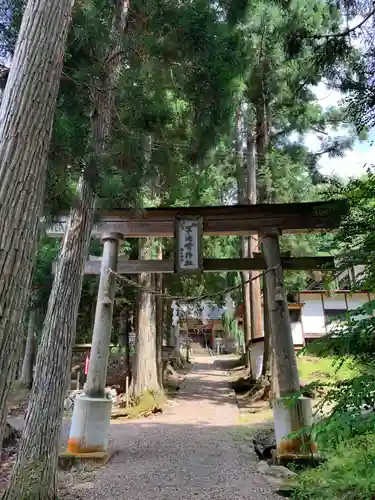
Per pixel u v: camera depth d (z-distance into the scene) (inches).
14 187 87.7
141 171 188.7
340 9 175.5
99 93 168.1
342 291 503.5
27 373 524.1
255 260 239.6
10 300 81.0
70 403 370.3
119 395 392.5
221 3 225.6
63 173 146.1
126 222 247.6
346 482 108.5
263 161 446.6
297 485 136.9
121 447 224.8
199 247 233.8
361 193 140.0
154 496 146.3
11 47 142.0
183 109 257.9
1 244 82.8
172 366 621.6
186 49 192.5
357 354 99.2
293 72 337.1
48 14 106.0
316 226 230.7
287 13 269.4
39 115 96.3
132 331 471.8
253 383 444.5
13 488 140.0
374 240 121.2
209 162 350.6
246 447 221.6
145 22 194.7
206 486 156.4
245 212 240.1
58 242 407.2
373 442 105.2
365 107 149.0
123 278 238.1
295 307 568.7
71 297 165.8
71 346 163.6
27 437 147.3
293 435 93.3
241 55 231.3
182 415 324.5
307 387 99.3
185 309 724.7
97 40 152.9
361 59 160.1
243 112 444.5
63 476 173.0
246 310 562.9
